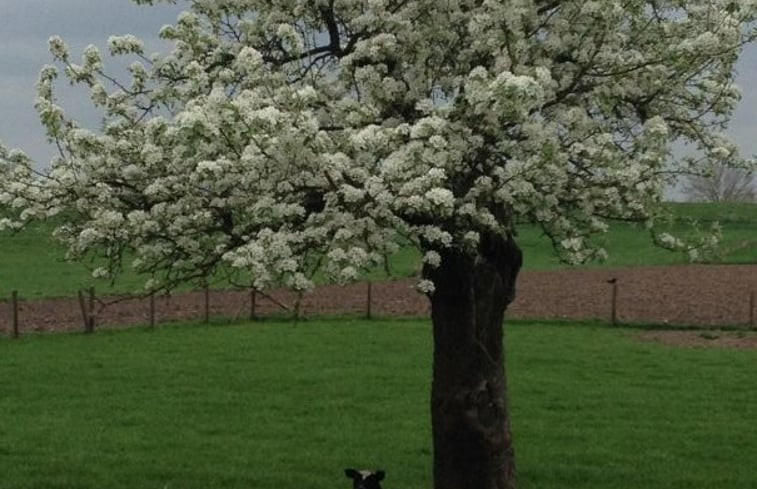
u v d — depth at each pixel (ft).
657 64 48.47
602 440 82.23
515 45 45.11
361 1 49.65
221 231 46.44
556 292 163.73
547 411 91.81
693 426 86.48
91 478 70.64
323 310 146.72
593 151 45.39
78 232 47.78
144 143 45.98
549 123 46.34
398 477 72.08
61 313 144.36
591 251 48.96
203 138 40.73
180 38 50.03
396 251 42.91
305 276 43.55
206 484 69.67
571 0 47.26
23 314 143.54
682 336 129.70
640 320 139.33
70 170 46.03
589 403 94.58
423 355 116.98
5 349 118.52
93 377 104.42
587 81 48.62
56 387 99.76
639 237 238.07
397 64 49.01
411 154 41.11
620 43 48.93
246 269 43.65
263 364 111.45
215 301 154.40
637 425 86.99
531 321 139.74
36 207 46.19
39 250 213.25
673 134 52.06
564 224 48.60
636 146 47.44
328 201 42.70
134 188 46.73
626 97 50.39
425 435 83.97
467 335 54.60
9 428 84.38
